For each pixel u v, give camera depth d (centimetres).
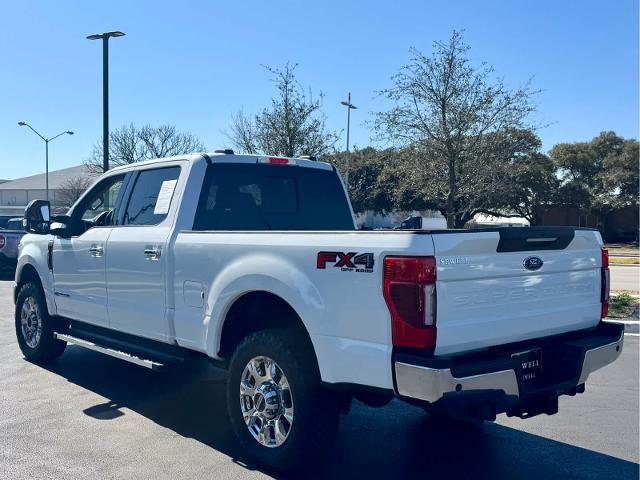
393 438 534
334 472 462
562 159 4897
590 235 486
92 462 470
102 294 614
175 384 684
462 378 372
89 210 689
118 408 599
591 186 4844
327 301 412
